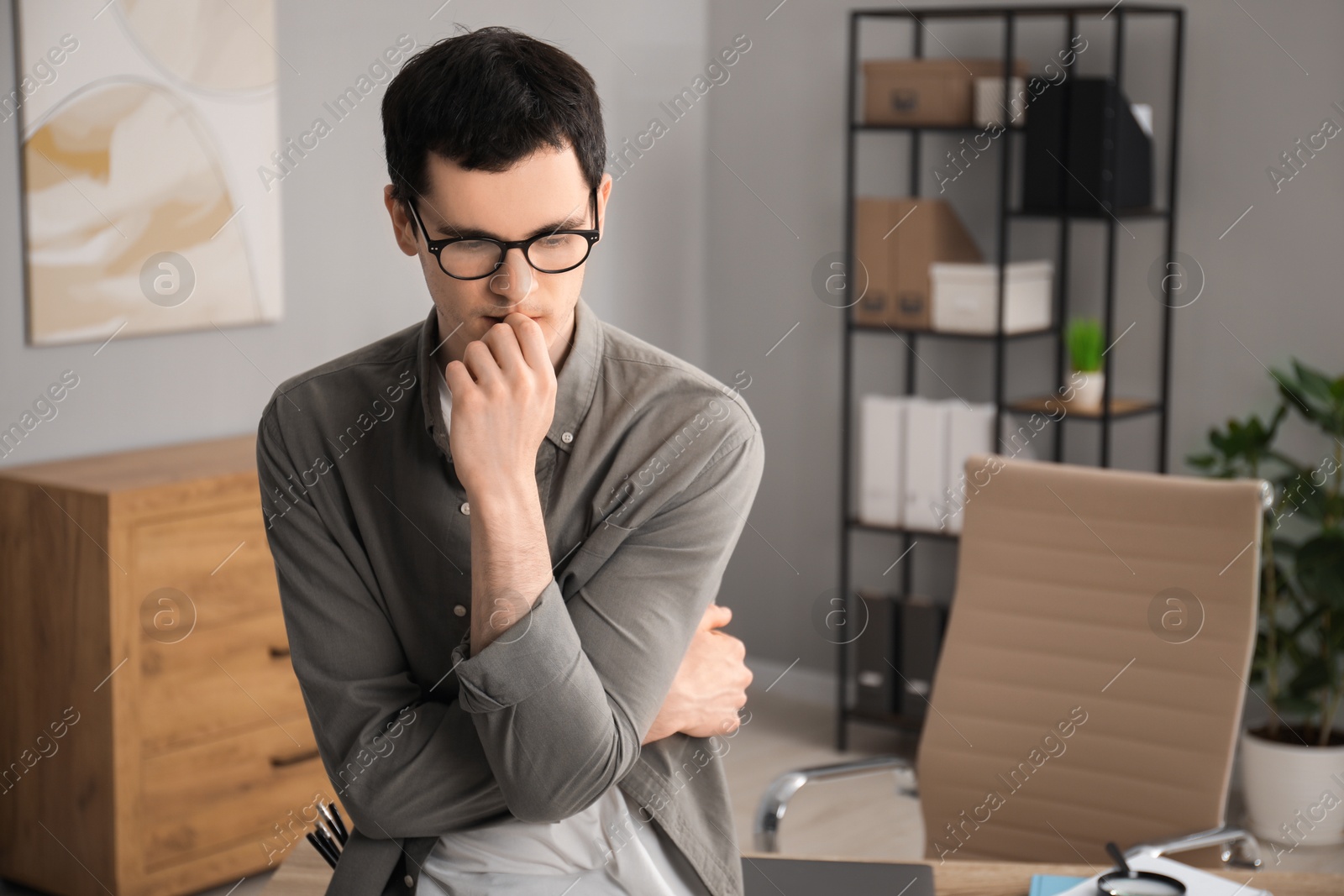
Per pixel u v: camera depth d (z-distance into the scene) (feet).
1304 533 14.87
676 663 4.43
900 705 16.76
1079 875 6.04
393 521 4.57
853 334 18.08
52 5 12.57
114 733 11.82
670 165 18.47
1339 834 13.80
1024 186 15.46
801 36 17.99
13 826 12.66
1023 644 8.63
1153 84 15.52
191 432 14.06
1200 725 8.07
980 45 16.65
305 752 13.21
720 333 19.24
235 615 12.61
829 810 14.74
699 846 4.78
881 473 16.85
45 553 12.09
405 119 3.95
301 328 14.82
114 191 13.16
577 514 4.49
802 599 18.79
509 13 16.03
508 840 4.51
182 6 13.43
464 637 4.25
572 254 4.06
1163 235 15.57
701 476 4.49
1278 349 14.96
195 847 12.46
